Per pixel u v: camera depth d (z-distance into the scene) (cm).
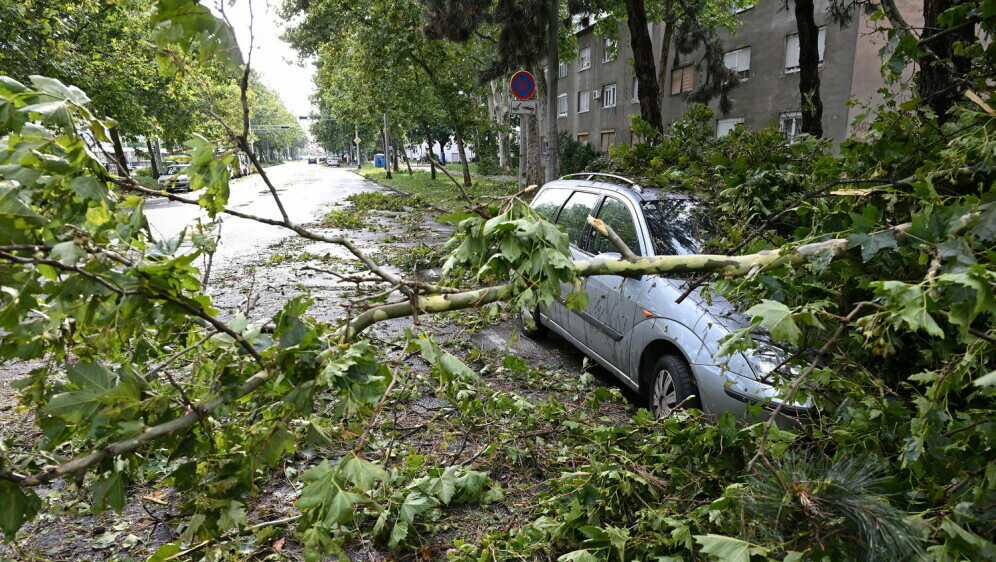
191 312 169
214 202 184
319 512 160
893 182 265
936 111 427
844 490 174
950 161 262
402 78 2647
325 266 1003
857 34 1909
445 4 1741
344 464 159
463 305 198
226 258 1122
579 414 411
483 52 2911
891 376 264
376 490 310
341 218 1602
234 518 179
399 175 4900
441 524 313
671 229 448
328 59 2950
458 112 2673
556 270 191
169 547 183
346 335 181
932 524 170
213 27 165
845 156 339
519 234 189
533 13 1453
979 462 185
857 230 217
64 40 1855
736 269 228
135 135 2708
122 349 201
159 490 353
